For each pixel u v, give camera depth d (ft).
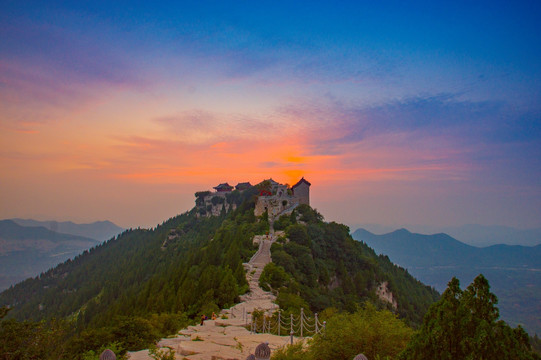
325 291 354.13
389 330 105.81
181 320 212.23
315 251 403.13
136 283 543.80
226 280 258.37
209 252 344.28
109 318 297.33
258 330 172.35
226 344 137.08
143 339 153.28
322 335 112.47
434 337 86.22
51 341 140.36
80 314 487.20
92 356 123.75
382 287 420.36
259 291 279.90
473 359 80.84
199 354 121.90
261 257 365.81
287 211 507.30
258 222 483.92
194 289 263.08
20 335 132.05
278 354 111.86
